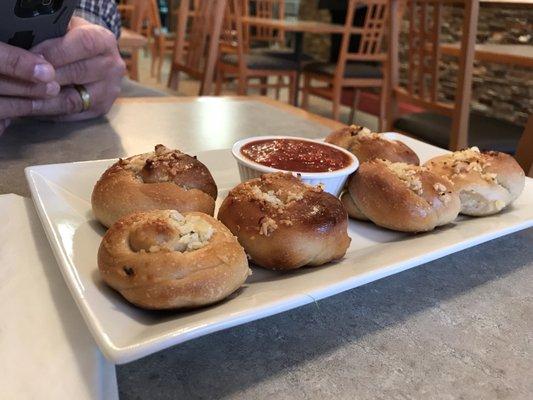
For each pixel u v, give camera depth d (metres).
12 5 0.27
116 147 0.30
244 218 0.18
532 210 0.24
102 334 0.12
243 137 0.34
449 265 0.20
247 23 1.24
